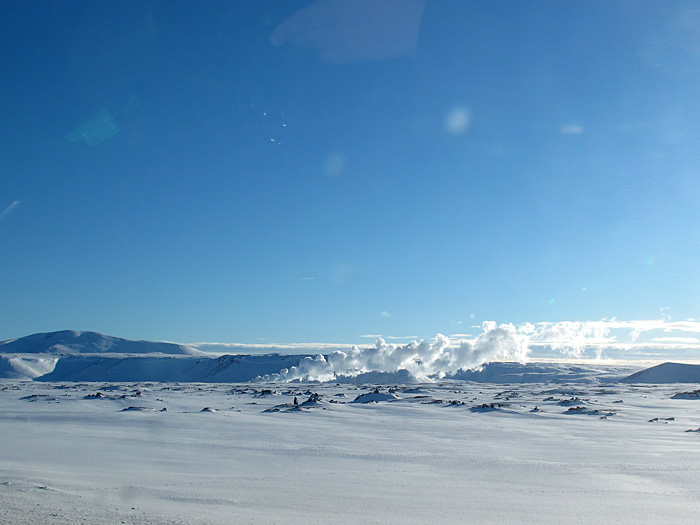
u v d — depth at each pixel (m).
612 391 117.00
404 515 13.30
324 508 14.14
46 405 76.62
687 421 54.97
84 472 20.67
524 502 15.65
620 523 12.56
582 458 28.36
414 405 81.12
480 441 38.28
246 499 15.24
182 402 87.00
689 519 13.18
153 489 16.56
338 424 53.09
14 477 17.62
